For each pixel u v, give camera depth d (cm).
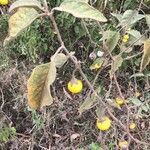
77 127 79
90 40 74
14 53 79
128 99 74
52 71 36
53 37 79
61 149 77
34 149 78
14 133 76
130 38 69
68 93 80
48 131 77
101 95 75
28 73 79
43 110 77
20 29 37
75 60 48
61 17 76
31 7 37
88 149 76
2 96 78
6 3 69
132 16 62
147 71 77
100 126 61
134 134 76
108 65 71
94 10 36
